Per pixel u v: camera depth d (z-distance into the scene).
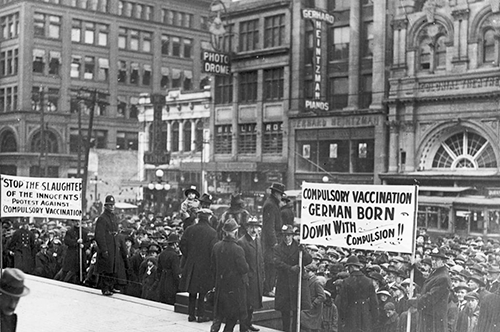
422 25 45.56
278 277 13.48
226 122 59.84
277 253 13.44
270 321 14.91
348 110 49.66
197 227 14.09
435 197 41.75
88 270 18.89
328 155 51.47
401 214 11.91
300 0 53.62
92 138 81.06
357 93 50.31
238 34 58.94
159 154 60.22
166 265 16.31
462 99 43.19
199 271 13.92
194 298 14.11
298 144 53.56
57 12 78.75
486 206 38.81
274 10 55.94
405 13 46.16
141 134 70.25
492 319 12.62
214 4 60.53
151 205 57.53
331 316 14.60
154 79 85.31
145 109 69.88
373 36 48.94
